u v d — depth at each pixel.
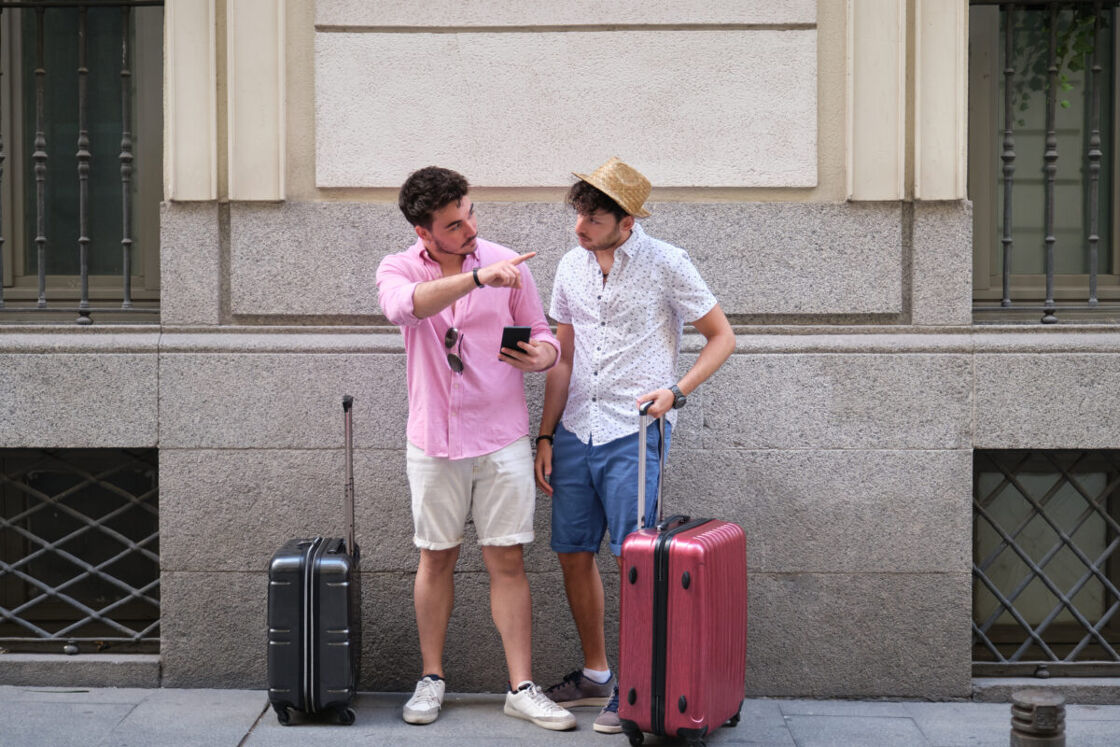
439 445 3.78
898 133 4.20
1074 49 4.57
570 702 4.03
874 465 4.21
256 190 4.25
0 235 4.55
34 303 4.77
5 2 4.48
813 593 4.23
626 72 4.23
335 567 3.75
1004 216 4.46
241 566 4.26
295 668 3.76
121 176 4.68
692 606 3.41
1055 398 4.20
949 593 4.22
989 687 4.22
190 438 4.25
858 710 4.09
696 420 4.22
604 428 3.73
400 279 3.74
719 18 4.22
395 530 4.25
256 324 4.33
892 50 4.20
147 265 4.70
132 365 4.25
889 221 4.23
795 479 4.22
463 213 3.65
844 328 4.23
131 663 4.29
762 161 4.24
